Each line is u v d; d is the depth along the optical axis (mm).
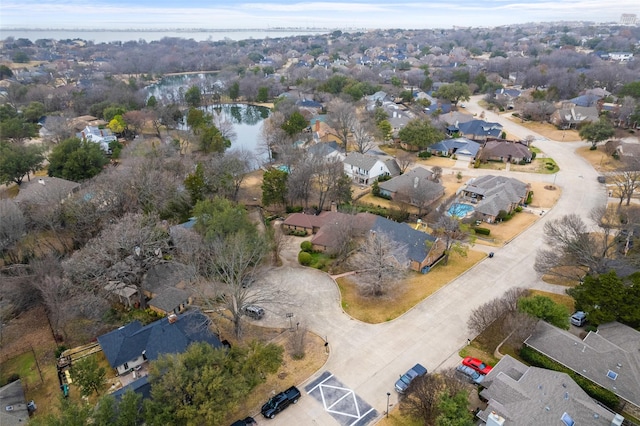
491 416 31719
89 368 37781
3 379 42312
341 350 44531
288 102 150250
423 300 52656
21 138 116375
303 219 74312
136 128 131250
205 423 33719
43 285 50250
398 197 81562
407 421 35938
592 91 162125
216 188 78938
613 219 64000
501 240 67812
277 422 36125
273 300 47250
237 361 36688
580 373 38844
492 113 156500
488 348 44250
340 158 100688
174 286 53875
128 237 50906
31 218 63969
